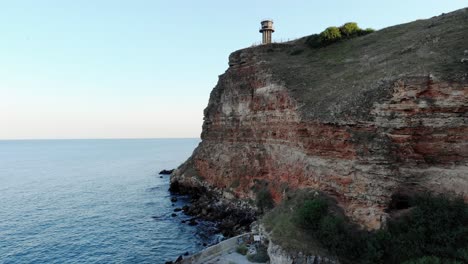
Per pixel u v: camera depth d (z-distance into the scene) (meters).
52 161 164.12
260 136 49.19
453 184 24.20
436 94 25.42
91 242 40.56
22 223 48.75
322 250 24.78
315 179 32.31
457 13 36.66
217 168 57.31
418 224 23.52
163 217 50.47
